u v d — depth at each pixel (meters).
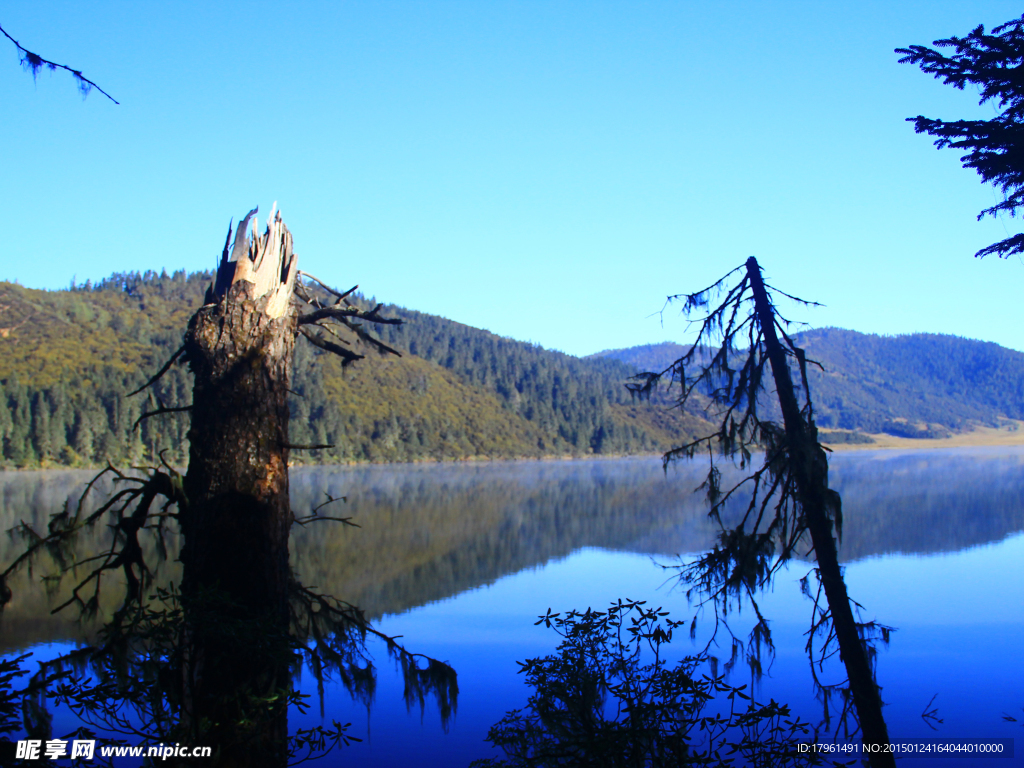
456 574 29.00
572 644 4.84
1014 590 24.06
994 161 7.34
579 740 4.60
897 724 11.42
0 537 30.11
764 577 6.81
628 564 31.42
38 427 81.88
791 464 6.44
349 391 144.50
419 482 83.94
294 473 98.88
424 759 9.70
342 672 5.97
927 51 7.36
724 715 9.99
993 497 60.06
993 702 12.31
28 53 3.61
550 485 80.44
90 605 5.39
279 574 5.44
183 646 4.27
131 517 5.44
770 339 6.64
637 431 174.62
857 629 6.89
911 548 34.62
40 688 4.05
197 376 5.50
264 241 5.77
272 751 4.57
